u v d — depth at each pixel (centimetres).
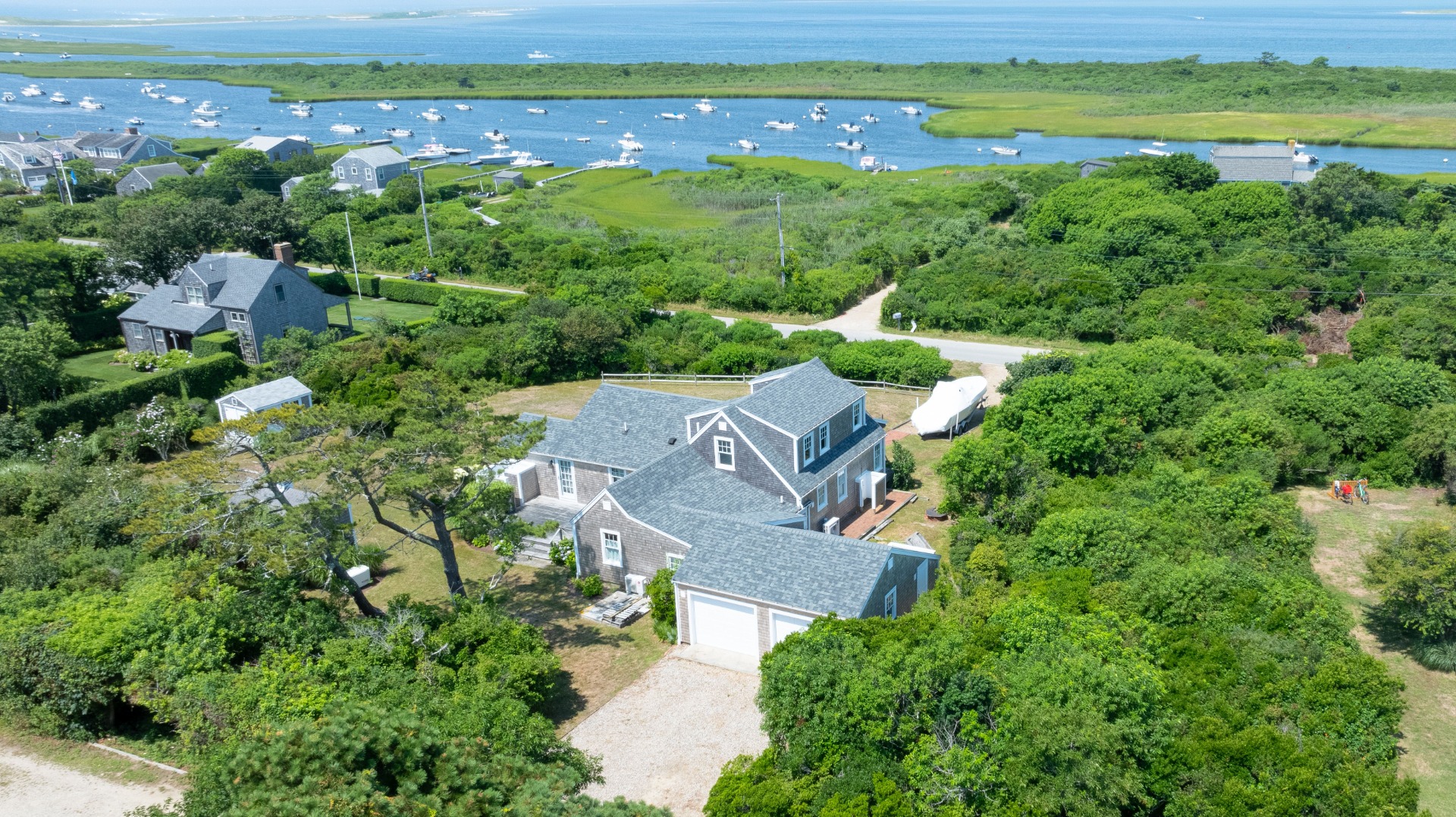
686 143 18675
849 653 2702
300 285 7225
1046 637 2808
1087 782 2266
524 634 3162
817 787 2395
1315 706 2709
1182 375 5372
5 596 3172
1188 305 6994
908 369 6334
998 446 4272
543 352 6650
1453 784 2708
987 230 10062
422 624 3161
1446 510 4397
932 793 2306
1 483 4300
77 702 2803
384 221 11250
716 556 3434
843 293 8200
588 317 6825
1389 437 4862
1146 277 7781
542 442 4538
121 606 3088
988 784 2325
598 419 4559
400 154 14400
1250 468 4481
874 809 2264
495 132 19338
